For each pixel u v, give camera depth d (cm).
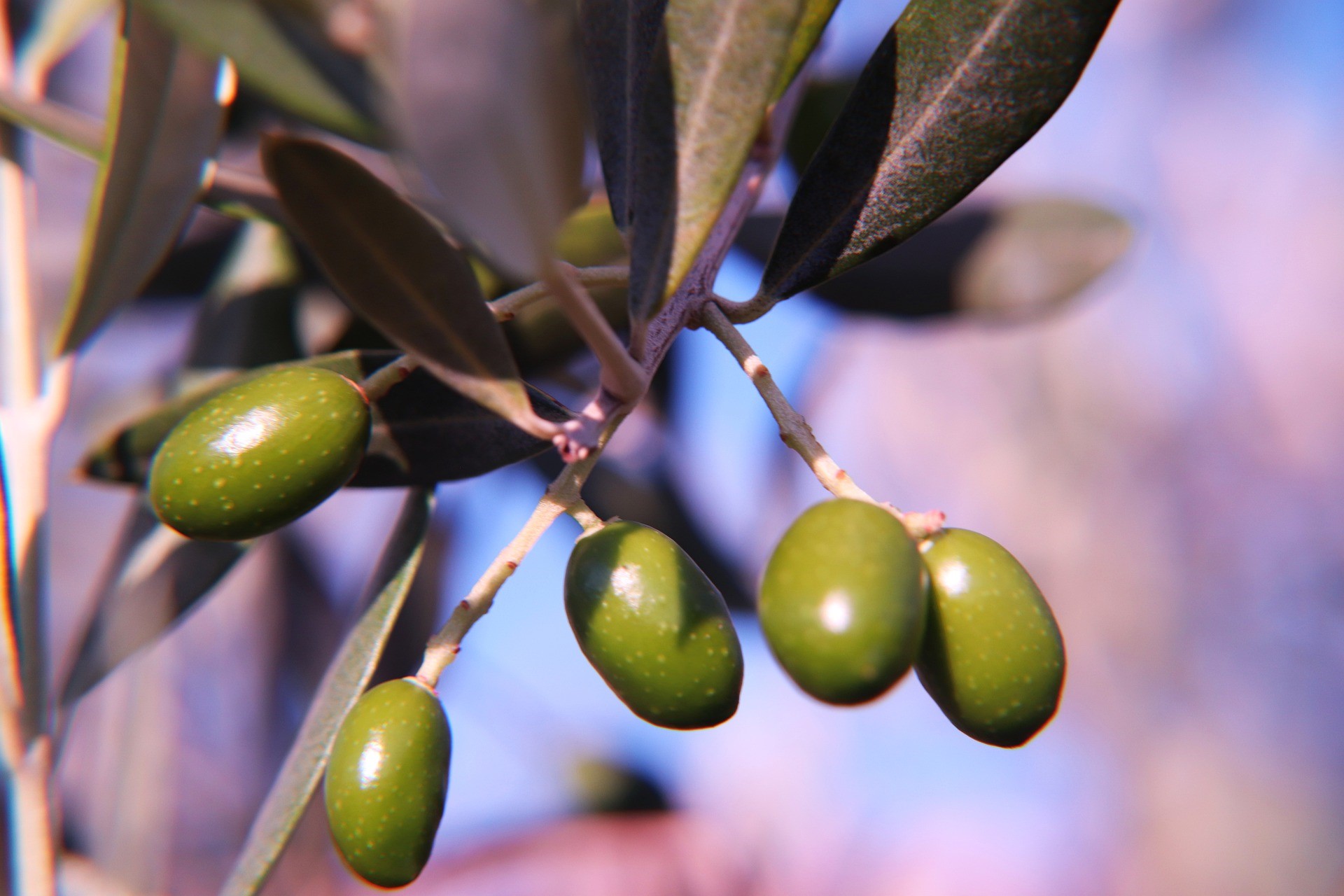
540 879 58
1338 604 120
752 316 30
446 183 24
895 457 108
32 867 32
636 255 27
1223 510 120
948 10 29
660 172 27
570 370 42
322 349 37
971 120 29
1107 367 115
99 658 34
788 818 71
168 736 43
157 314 47
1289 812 119
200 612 56
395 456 31
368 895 53
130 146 30
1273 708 122
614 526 28
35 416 33
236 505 28
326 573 53
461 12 23
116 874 41
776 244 30
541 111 24
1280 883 116
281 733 48
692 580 28
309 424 28
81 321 32
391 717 28
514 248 24
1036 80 29
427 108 24
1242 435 121
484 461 31
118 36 29
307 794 30
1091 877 117
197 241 41
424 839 28
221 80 31
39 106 32
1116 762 121
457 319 27
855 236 30
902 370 108
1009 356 110
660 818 53
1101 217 42
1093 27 29
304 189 26
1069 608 119
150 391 45
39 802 33
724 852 63
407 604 43
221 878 56
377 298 27
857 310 42
